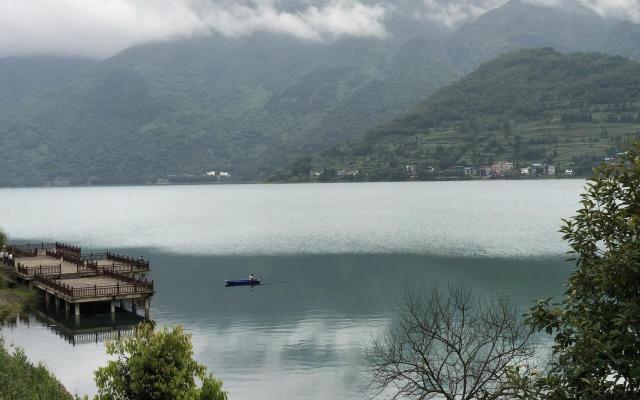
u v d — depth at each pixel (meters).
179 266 94.69
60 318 60.94
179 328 27.06
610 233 18.75
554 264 87.88
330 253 104.81
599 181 19.31
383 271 85.56
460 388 32.56
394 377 28.36
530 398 18.41
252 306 66.38
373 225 148.62
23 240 133.62
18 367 30.95
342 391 40.06
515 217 159.25
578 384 17.62
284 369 45.31
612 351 16.84
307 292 73.06
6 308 62.44
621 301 17.81
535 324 19.50
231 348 50.91
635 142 18.94
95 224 172.75
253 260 99.38
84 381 42.53
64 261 83.06
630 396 16.69
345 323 57.53
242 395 40.56
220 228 153.00
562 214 165.50
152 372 26.38
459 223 147.62
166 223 171.75
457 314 49.94
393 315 59.16
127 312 63.81
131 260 77.94
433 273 82.69
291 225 155.00
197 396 25.92
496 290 69.56
